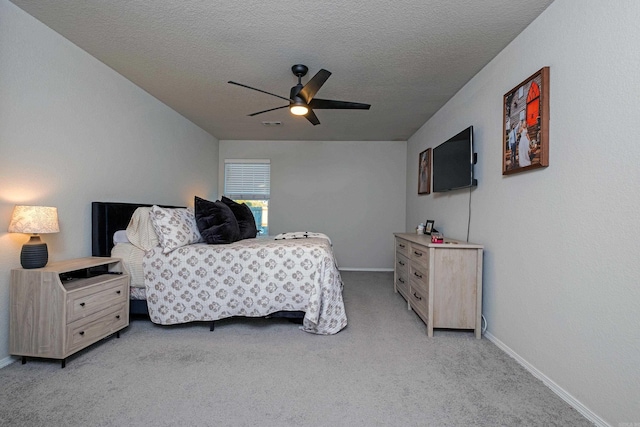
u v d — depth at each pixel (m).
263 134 5.16
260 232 5.62
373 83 3.05
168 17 2.05
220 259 2.62
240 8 1.94
